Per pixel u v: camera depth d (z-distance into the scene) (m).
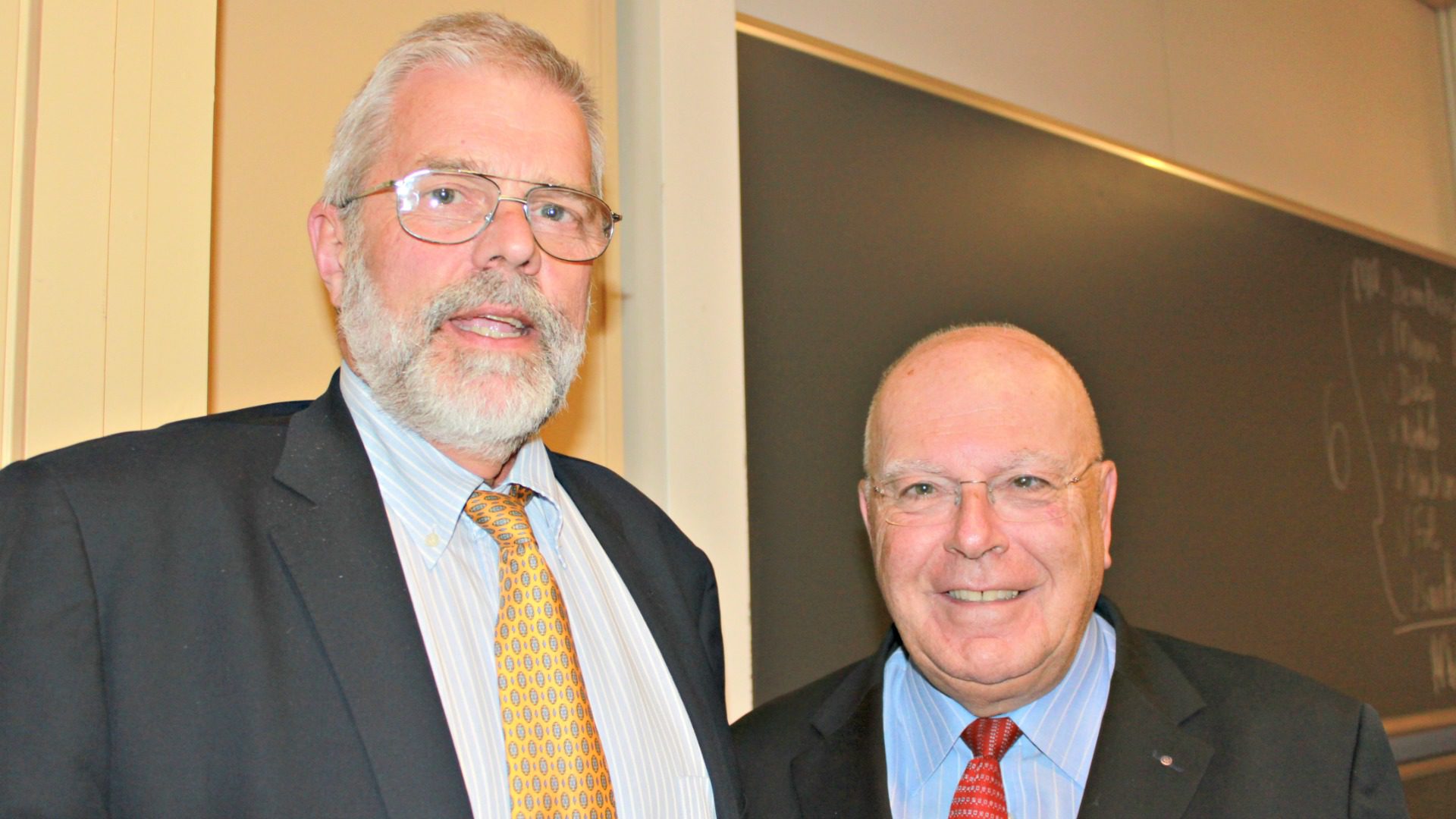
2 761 0.69
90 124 1.14
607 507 1.20
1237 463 2.39
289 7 1.37
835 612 1.77
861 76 1.90
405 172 0.97
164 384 1.16
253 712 0.77
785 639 1.69
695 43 1.69
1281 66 2.88
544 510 1.07
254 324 1.30
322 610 0.83
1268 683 1.15
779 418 1.73
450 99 0.99
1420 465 2.90
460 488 0.98
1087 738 1.12
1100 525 1.17
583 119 1.07
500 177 0.97
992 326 1.23
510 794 0.87
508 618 0.95
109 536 0.79
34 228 1.10
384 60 1.03
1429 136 3.36
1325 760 1.06
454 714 0.87
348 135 1.03
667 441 1.60
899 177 1.92
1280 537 2.46
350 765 0.78
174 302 1.17
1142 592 2.13
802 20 1.89
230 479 0.88
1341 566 2.60
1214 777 1.05
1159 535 2.19
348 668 0.82
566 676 0.93
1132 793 1.04
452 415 0.93
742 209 1.73
